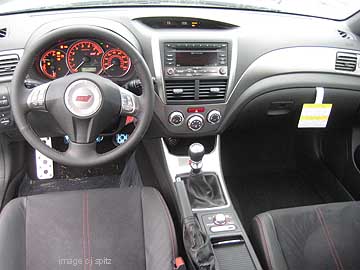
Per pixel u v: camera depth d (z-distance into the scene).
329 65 2.03
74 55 1.74
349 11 2.12
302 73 2.01
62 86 1.41
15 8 1.88
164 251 1.50
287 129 2.47
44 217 1.60
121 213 1.63
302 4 2.15
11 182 2.15
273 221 1.73
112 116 1.47
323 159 2.61
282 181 2.69
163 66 1.82
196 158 1.83
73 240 1.57
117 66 1.77
